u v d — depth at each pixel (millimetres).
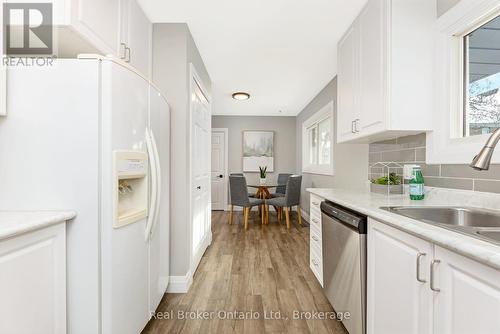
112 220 1173
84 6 1267
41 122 1140
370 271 1273
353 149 2943
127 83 1288
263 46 2547
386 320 1124
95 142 1156
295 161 6051
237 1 1846
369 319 1280
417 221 972
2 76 1089
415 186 1627
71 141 1150
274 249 3145
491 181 1270
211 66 3061
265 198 4895
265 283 2238
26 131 1136
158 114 1714
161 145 1795
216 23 2129
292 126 6059
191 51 2334
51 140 1143
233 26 2180
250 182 5992
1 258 816
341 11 1945
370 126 1777
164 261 1892
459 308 739
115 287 1193
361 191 2270
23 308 899
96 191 1159
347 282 1455
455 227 875
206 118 3178
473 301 692
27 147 1137
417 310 920
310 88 3938
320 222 2092
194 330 1602
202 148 2920
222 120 6023
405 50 1568
